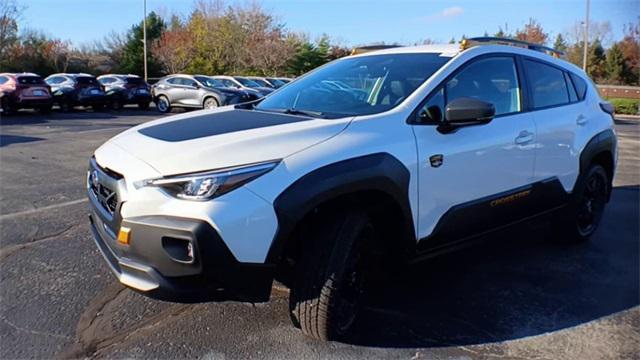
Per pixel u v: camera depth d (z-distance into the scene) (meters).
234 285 2.52
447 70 3.50
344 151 2.80
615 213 6.10
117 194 2.65
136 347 2.90
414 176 3.08
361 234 2.95
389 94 3.40
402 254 3.21
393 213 3.09
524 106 3.98
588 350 2.99
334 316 2.86
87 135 12.69
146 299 3.47
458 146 3.34
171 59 43.50
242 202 2.47
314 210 2.75
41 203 5.88
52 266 4.01
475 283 3.91
